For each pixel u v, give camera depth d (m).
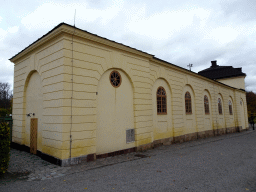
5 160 5.09
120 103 8.37
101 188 4.29
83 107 6.73
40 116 7.65
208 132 16.20
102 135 7.48
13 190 4.19
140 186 4.43
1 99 43.19
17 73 9.68
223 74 25.80
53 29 6.53
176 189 4.26
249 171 5.73
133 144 8.77
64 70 6.33
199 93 15.32
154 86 10.85
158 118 10.84
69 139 6.23
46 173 5.41
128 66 8.79
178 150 9.34
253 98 44.25
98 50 7.48
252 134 19.03
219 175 5.32
